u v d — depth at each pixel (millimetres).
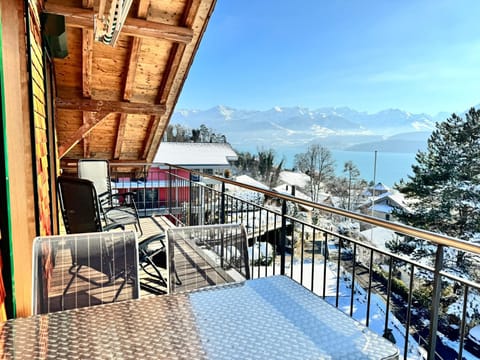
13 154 1966
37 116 2670
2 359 878
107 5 2449
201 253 1658
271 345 985
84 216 2715
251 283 1443
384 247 14320
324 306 1245
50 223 3463
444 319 9789
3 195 1502
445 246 1391
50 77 4016
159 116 5984
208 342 986
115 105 5340
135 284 1434
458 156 14141
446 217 14102
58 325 1062
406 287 10914
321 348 981
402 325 9102
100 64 4793
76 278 1353
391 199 19672
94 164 4445
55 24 3430
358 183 26453
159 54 4781
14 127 1989
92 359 889
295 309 1212
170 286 1572
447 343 8805
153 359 896
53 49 3736
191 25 4270
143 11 4020
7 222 1515
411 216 14867
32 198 2107
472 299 9867
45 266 1324
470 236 13711
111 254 1423
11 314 1525
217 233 1706
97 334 1014
